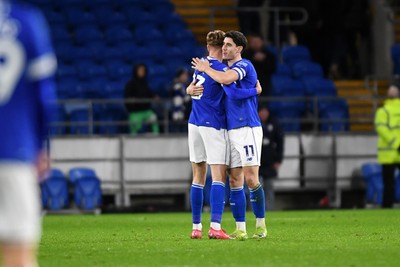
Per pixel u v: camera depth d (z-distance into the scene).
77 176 79.25
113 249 36.41
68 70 89.81
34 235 19.83
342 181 84.50
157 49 93.56
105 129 85.31
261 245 37.31
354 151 84.75
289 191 84.25
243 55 81.81
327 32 96.75
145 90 82.81
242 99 40.22
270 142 74.94
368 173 83.19
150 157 82.25
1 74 19.86
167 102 82.69
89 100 81.38
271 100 82.75
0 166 19.59
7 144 19.73
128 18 97.62
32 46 19.91
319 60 98.62
